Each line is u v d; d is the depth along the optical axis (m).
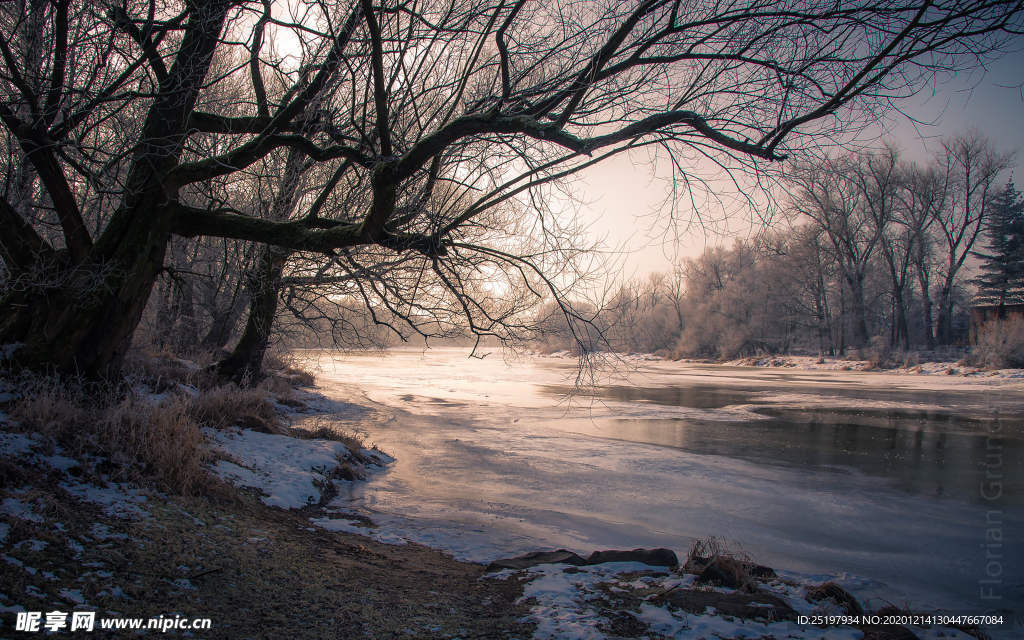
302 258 12.63
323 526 6.59
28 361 6.85
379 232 6.22
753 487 9.91
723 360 54.28
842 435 15.28
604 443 13.82
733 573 5.27
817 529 7.77
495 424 16.81
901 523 8.05
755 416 18.81
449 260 7.57
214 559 4.47
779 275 49.47
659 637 3.76
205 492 6.33
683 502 8.93
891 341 52.09
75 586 3.46
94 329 7.18
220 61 10.48
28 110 7.15
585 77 5.09
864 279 47.84
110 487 5.44
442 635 3.64
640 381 33.31
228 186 11.09
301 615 3.73
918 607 5.10
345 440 11.79
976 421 17.84
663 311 62.91
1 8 6.43
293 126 7.35
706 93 5.47
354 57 6.34
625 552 5.93
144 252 7.37
